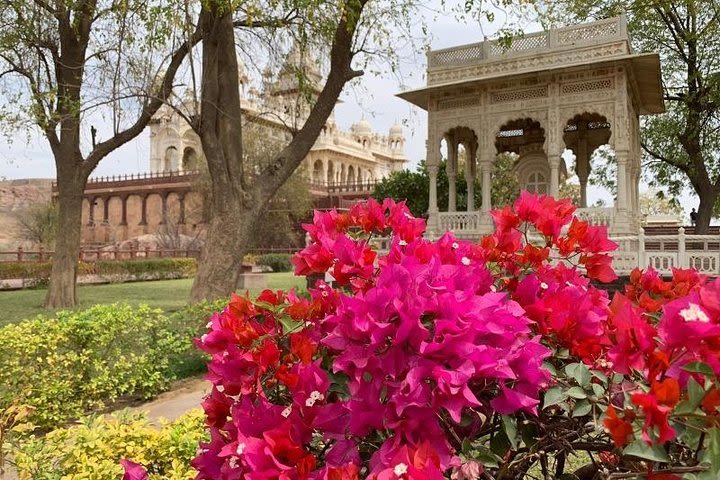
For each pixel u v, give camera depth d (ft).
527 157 51.88
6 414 10.23
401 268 4.77
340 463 4.67
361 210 7.13
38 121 33.91
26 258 136.36
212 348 5.79
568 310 5.26
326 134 186.91
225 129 34.24
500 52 41.73
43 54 40.19
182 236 139.44
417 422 4.33
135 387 19.98
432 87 43.06
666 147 61.93
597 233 6.63
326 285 6.30
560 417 5.41
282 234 126.11
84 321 18.17
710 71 54.19
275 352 5.25
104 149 42.37
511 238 6.66
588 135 51.19
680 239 30.37
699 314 3.95
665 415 3.73
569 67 38.34
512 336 4.60
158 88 35.88
